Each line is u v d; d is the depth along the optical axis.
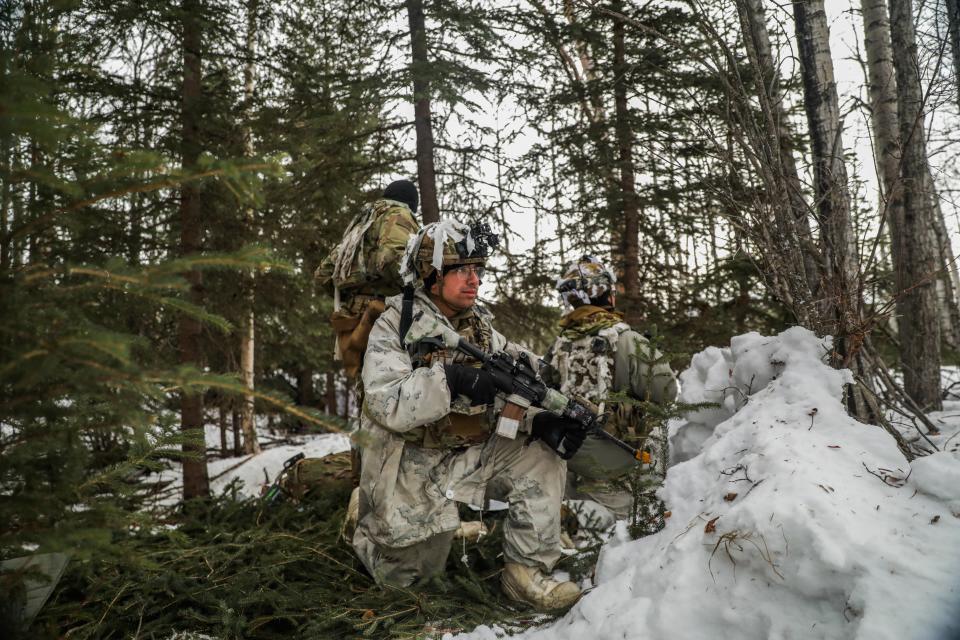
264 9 5.36
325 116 5.00
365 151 6.16
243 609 2.23
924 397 3.36
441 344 2.33
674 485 2.12
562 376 3.07
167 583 2.22
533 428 2.41
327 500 3.46
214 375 1.16
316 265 5.55
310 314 6.45
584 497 3.04
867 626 1.30
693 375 2.92
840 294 2.38
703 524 1.78
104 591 2.22
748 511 1.64
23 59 1.37
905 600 1.32
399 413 2.20
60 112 1.02
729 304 5.81
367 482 2.46
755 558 1.58
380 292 2.91
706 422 2.70
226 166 1.15
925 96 2.46
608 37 6.06
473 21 5.41
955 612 1.28
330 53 5.98
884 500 1.63
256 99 5.16
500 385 2.27
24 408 1.20
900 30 3.21
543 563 2.38
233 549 2.75
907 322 3.39
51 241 1.51
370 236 2.93
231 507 3.29
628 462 2.77
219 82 5.50
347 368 2.83
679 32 5.01
